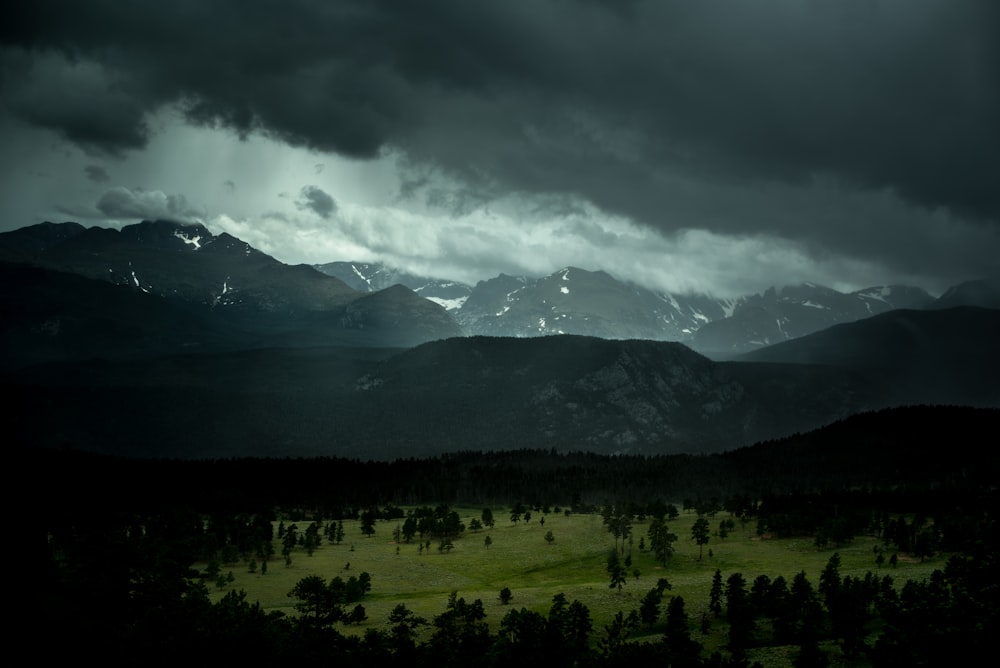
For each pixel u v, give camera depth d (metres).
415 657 127.56
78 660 78.12
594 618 164.38
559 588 195.62
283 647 121.00
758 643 145.12
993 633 99.94
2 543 76.19
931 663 100.50
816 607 152.25
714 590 163.88
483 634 138.75
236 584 199.38
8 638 72.50
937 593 120.62
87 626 83.81
